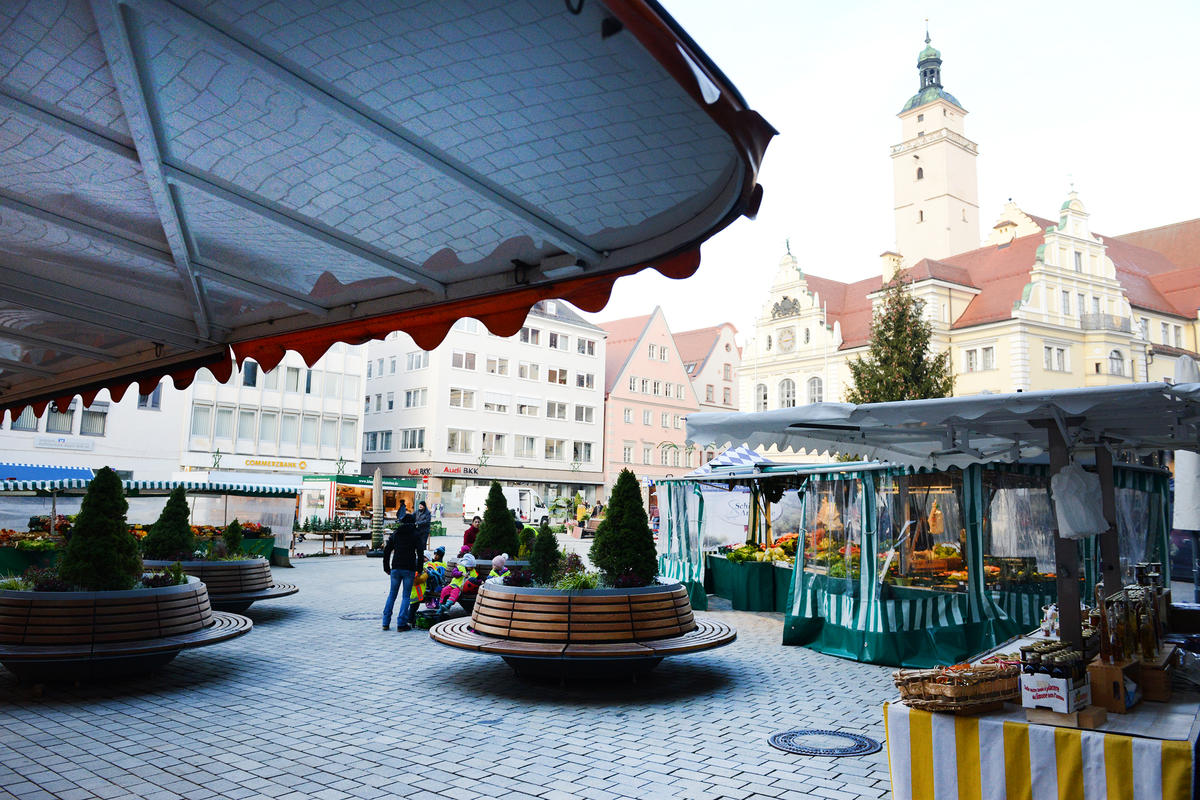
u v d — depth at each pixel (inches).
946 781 164.4
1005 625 401.1
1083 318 1908.2
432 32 89.1
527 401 2346.2
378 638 446.6
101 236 148.9
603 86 95.7
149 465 1611.7
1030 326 1819.6
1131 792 147.9
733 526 759.7
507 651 303.4
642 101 97.6
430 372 2181.3
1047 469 423.5
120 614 307.0
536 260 148.0
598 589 321.4
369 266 155.6
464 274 156.6
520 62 93.1
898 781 168.9
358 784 211.9
